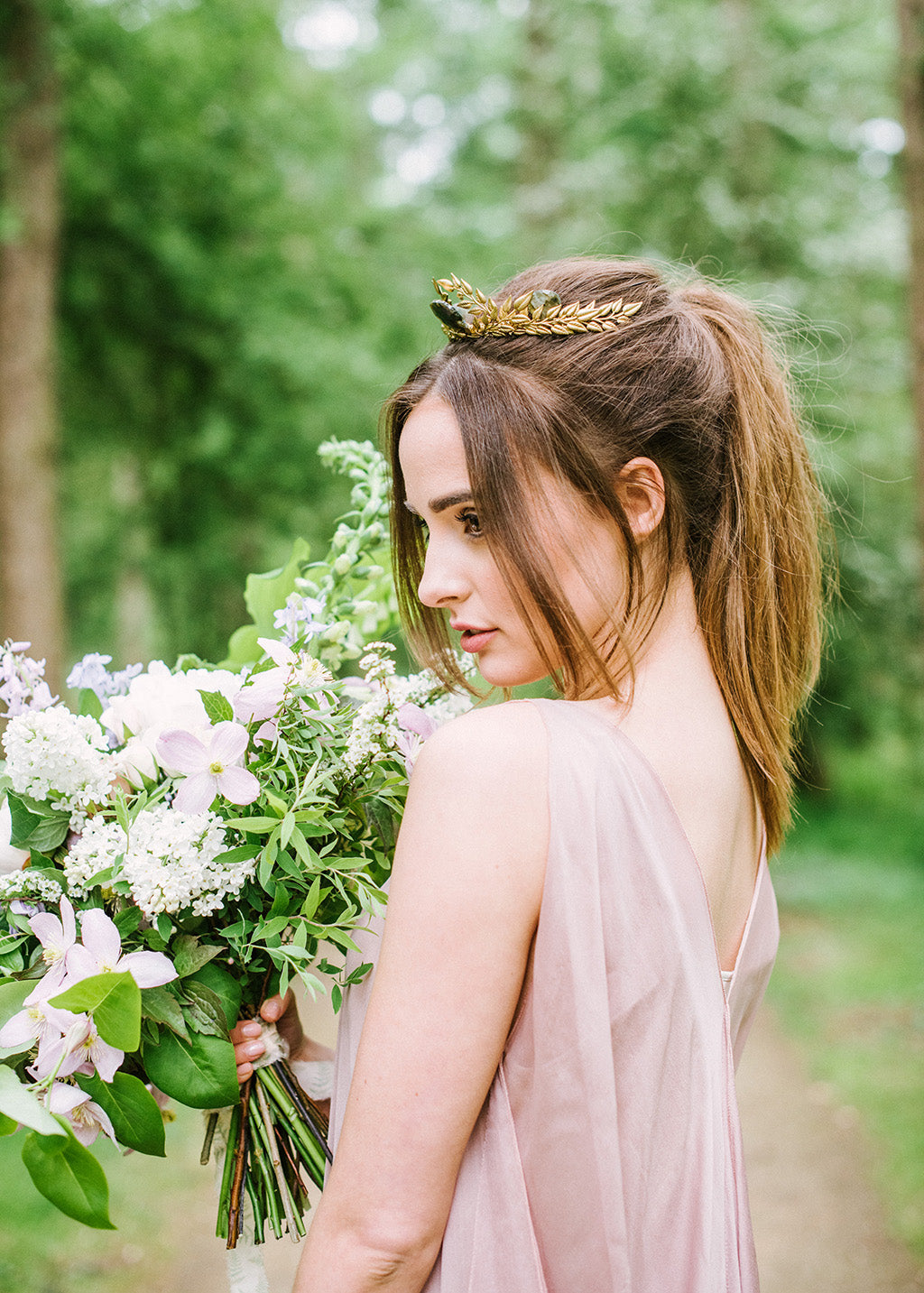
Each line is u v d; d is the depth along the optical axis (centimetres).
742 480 107
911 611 1144
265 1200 112
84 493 1305
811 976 670
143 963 98
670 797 97
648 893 91
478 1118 90
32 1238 328
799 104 1130
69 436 1152
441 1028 86
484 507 96
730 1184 94
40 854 105
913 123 742
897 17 747
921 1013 571
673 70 1061
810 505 118
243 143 1079
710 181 1037
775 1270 332
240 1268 114
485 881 87
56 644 812
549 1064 88
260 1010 112
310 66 1249
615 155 1088
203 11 1005
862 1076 486
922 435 746
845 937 770
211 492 1189
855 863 1018
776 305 139
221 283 1075
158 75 987
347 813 112
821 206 1109
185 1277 311
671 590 105
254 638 138
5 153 809
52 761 101
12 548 797
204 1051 102
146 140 1005
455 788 88
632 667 97
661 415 102
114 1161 391
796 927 815
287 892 104
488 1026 86
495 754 89
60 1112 95
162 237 1030
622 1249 88
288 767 106
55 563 818
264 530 1182
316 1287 86
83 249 1036
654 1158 90
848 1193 378
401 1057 86
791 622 114
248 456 1106
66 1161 94
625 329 104
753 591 107
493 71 1609
